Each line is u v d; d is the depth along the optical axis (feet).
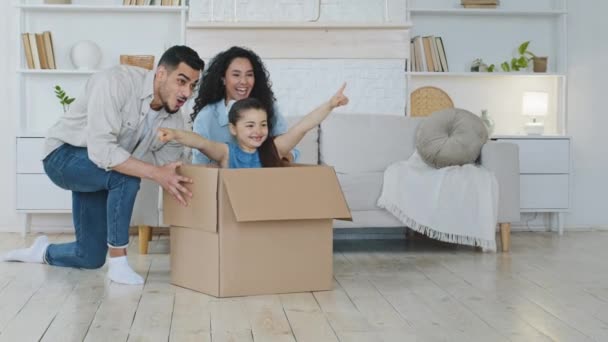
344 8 17.81
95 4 17.66
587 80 18.48
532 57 18.12
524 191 17.07
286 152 11.24
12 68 17.19
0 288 10.28
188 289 10.27
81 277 11.06
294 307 9.25
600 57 18.49
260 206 9.50
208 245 9.86
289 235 10.00
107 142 10.19
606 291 10.36
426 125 14.48
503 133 18.47
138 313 8.92
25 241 15.75
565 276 11.53
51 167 10.86
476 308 9.28
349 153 15.10
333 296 9.91
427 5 18.31
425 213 13.61
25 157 16.03
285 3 17.70
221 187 9.58
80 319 8.64
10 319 8.63
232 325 8.38
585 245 15.28
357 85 17.65
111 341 7.75
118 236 10.62
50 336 7.93
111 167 10.21
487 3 17.93
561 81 18.11
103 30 17.62
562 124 18.04
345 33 17.56
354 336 7.95
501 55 18.48
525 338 7.91
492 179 13.71
